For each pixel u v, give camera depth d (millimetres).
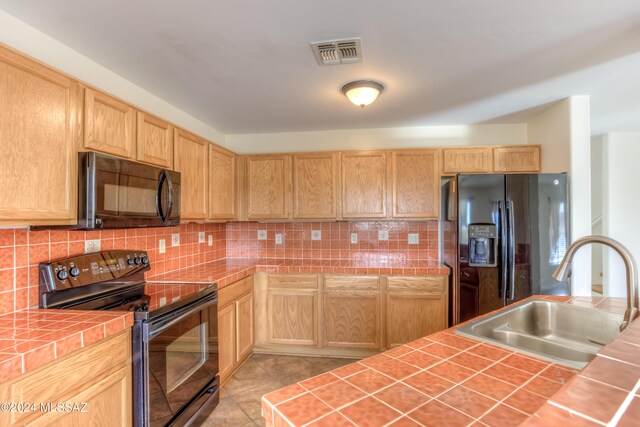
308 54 1837
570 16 1502
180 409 1760
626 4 1415
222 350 2371
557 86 2334
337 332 2893
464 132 3283
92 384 1271
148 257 2330
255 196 3246
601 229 4133
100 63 1926
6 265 1439
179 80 2176
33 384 1058
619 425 412
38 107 1331
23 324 1300
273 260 3408
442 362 897
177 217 2158
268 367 2740
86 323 1313
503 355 943
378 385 771
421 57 1882
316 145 3486
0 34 1425
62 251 1697
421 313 2795
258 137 3584
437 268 2771
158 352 1569
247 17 1484
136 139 1879
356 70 2041
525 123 3213
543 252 2508
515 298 2504
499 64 1980
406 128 3355
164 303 1686
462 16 1497
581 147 2518
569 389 508
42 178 1345
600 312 1377
